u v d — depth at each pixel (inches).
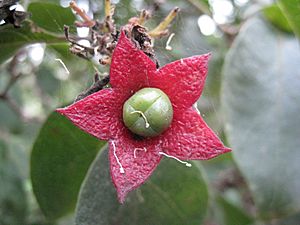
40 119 4.3
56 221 3.0
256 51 3.1
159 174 2.8
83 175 2.9
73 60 3.3
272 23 3.2
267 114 2.9
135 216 2.7
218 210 3.9
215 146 2.1
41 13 2.8
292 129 2.9
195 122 2.1
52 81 4.4
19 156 4.1
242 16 4.0
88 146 2.9
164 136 2.1
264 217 2.9
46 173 2.9
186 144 2.1
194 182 2.8
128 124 2.1
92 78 2.6
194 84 2.1
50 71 4.4
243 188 4.4
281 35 3.2
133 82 2.1
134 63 2.1
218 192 4.0
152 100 2.1
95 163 2.7
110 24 2.4
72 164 2.9
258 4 3.6
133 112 2.1
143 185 2.8
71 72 3.7
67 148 2.9
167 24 2.4
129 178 2.0
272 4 3.1
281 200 2.7
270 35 3.2
